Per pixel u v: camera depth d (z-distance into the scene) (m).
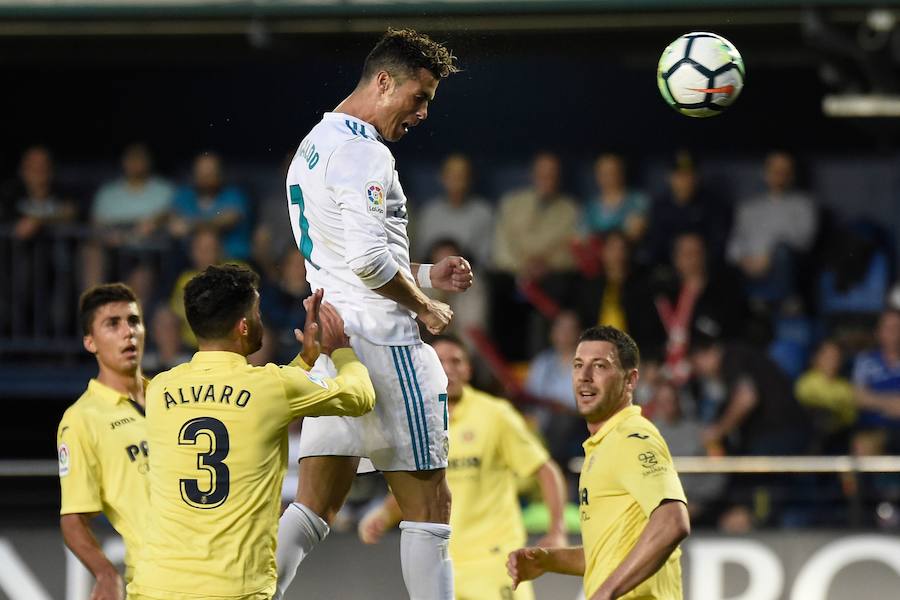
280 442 17.98
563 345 40.91
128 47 46.16
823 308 46.91
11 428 46.69
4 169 51.34
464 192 46.19
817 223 47.34
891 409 41.41
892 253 50.28
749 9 39.72
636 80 50.59
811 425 39.97
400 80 17.92
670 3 38.81
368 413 18.27
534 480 34.00
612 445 20.42
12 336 45.34
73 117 51.44
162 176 51.12
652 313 42.59
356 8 39.84
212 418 17.69
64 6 40.84
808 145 51.03
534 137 51.00
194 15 40.94
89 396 22.53
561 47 44.84
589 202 48.56
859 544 32.91
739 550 32.91
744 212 47.34
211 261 44.31
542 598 32.75
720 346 40.75
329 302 18.16
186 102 51.19
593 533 20.48
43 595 32.88
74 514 21.86
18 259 45.25
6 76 51.16
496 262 45.41
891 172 50.62
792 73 50.62
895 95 42.62
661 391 39.62
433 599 18.59
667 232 45.44
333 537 33.25
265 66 50.56
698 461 34.56
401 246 18.19
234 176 50.81
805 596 32.66
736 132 51.00
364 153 17.45
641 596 20.20
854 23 41.88
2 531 33.16
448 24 40.34
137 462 22.03
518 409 40.03
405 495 18.73
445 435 18.73
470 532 28.45
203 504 17.52
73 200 49.75
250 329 18.42
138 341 22.73
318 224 17.98
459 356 28.88
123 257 45.28
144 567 17.62
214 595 17.28
